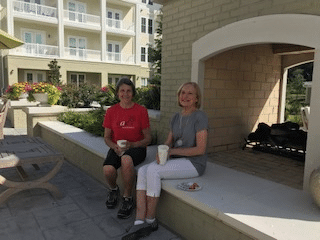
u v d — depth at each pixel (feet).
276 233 6.68
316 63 9.30
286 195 9.14
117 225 10.21
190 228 9.27
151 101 21.08
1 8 66.08
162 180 9.95
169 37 16.10
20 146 13.34
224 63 15.97
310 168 9.55
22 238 9.25
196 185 9.43
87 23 74.28
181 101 10.14
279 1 10.53
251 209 7.98
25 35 68.80
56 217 10.79
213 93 15.71
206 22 13.69
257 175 12.62
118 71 80.43
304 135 14.99
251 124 18.56
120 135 11.56
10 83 64.49
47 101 25.77
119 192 12.82
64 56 71.82
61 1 68.95
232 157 15.66
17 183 11.61
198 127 9.71
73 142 17.89
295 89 40.93
